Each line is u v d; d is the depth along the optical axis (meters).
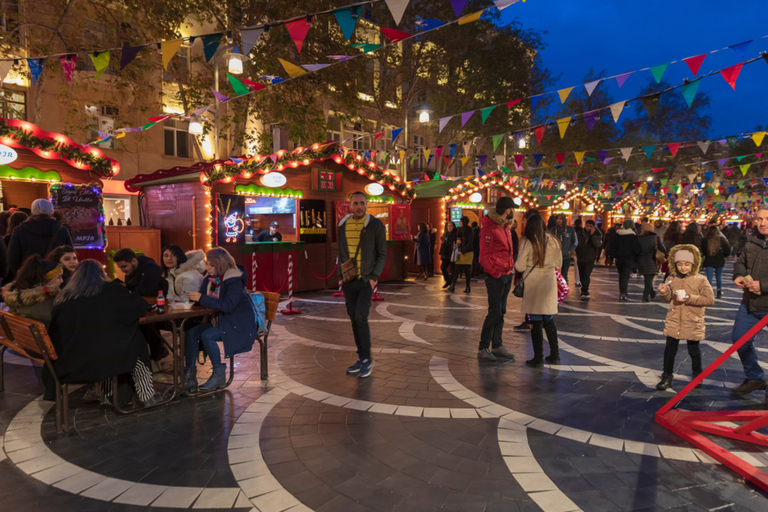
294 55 15.51
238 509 2.60
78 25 13.61
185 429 3.67
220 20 15.06
